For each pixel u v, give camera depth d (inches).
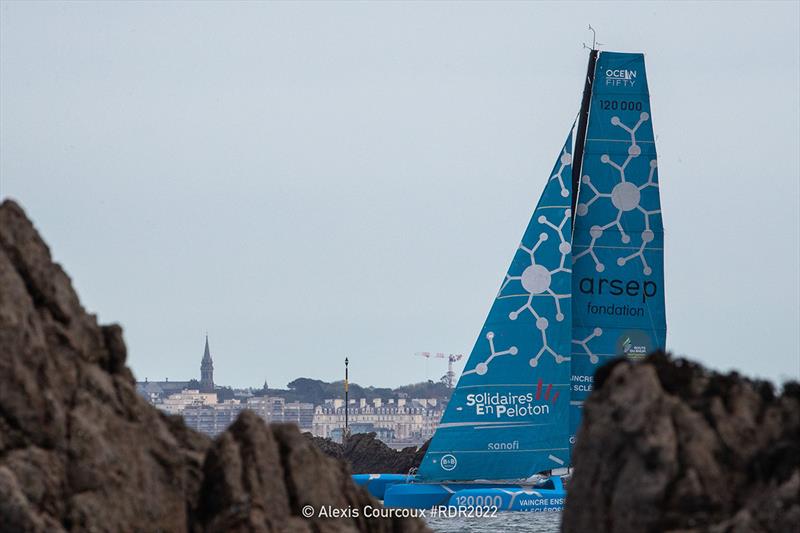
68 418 4525.1
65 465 4466.0
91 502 4436.5
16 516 4264.3
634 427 4505.4
